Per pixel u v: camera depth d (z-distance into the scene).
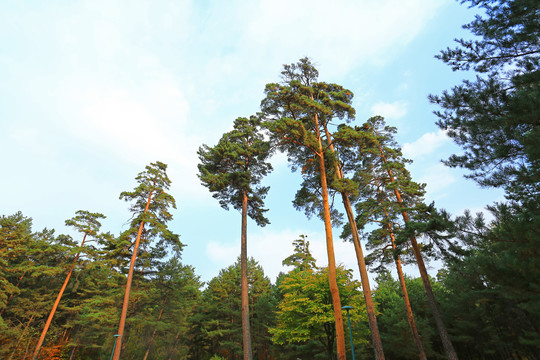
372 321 16.52
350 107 20.91
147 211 30.66
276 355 37.53
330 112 19.09
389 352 27.69
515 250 7.55
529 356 20.09
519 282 6.98
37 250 32.19
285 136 19.30
